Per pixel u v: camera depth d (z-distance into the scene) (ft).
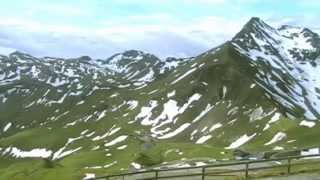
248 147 598.34
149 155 578.25
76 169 500.74
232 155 486.79
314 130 647.97
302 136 619.26
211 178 199.41
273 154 287.48
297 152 275.59
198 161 362.53
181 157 548.72
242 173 203.51
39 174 484.33
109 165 624.59
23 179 496.64
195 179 208.54
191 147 602.03
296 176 161.99
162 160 554.87
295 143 595.47
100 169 524.52
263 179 159.33
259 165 266.98
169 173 265.95
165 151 590.96
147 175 271.49
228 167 273.13
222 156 507.71
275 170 209.46
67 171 487.20
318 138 606.55
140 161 552.41
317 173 167.22
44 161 547.49
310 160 255.91
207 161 341.82
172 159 546.26
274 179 157.58
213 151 560.20
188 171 272.92
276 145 596.70
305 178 156.66
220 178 193.36
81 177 451.94
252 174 185.16
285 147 570.46
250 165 269.64
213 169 266.57
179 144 622.13
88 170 498.28
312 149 273.13
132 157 626.64
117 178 269.64
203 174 167.63
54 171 483.51
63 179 457.27
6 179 514.68
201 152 559.38
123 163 609.83
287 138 642.22
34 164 549.95
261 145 629.92
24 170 529.04
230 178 181.47
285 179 156.35
